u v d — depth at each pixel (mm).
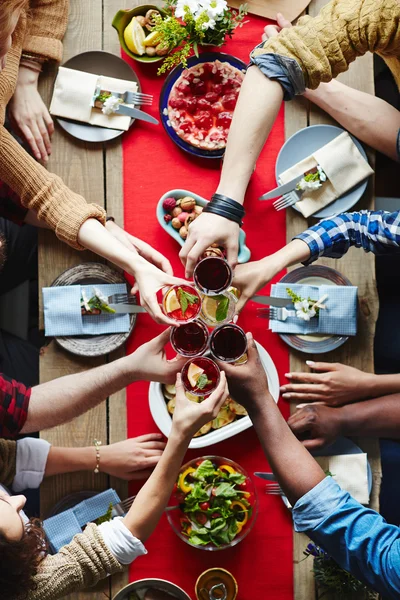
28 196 1884
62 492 1998
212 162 2053
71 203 1878
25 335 2369
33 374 2297
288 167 2041
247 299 1807
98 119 2025
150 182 2055
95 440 2012
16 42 1917
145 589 1924
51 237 2041
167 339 1810
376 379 1982
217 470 1926
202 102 1986
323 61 1645
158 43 1998
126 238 1965
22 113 2002
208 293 1661
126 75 2037
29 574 1560
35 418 1807
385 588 1522
